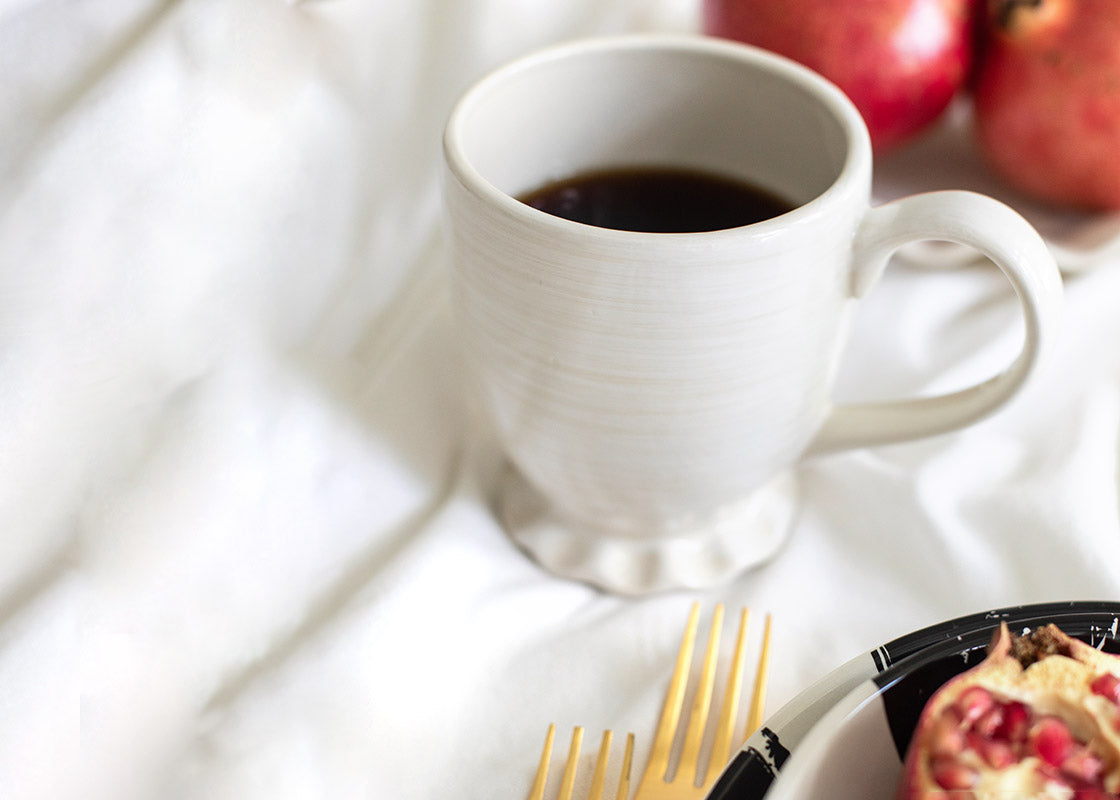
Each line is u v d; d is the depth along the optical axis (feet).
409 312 2.10
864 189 1.68
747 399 1.70
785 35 2.04
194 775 1.70
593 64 1.83
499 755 1.73
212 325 1.99
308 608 1.83
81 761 1.71
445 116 2.15
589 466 1.76
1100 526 1.85
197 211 1.99
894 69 2.04
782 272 1.63
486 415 1.83
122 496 1.86
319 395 1.97
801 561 1.87
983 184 2.19
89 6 1.98
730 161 1.88
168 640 1.79
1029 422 1.97
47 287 1.92
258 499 1.89
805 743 1.52
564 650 1.81
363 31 2.08
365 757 1.72
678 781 1.68
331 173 2.10
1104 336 2.05
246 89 2.02
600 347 1.66
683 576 1.86
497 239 1.64
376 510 1.91
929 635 1.61
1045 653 1.55
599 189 1.87
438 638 1.81
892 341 2.07
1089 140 2.02
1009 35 2.02
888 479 1.91
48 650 1.75
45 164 1.93
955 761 1.48
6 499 1.85
